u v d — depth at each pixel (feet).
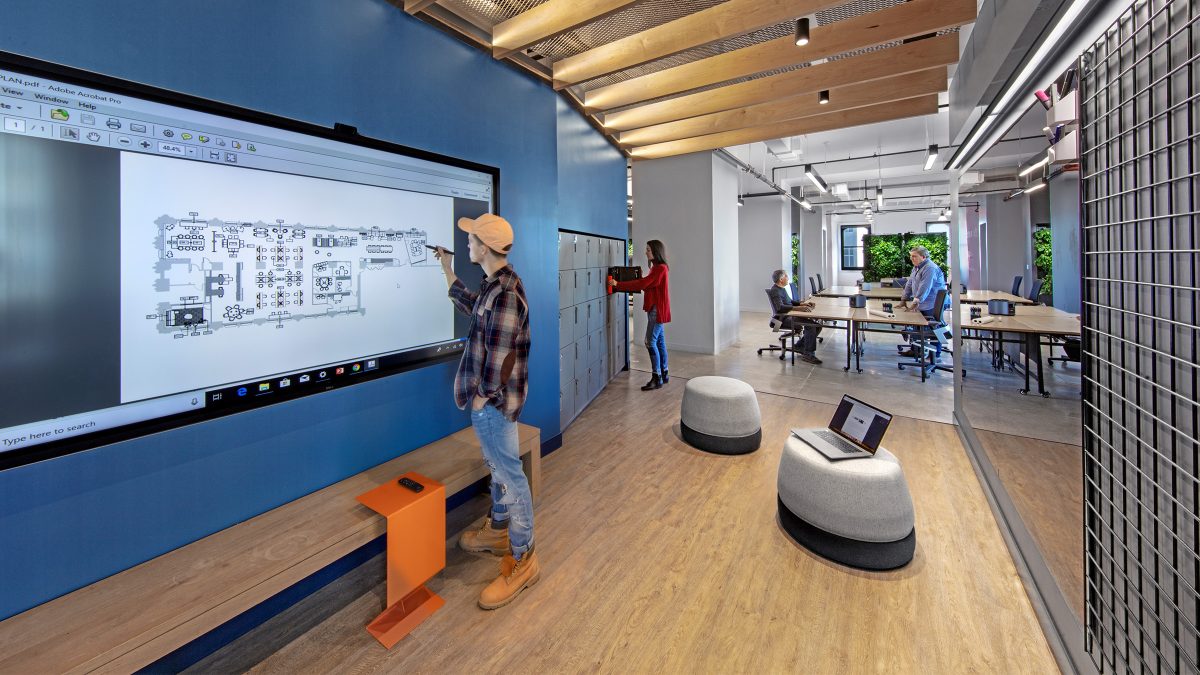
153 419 4.49
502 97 9.02
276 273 5.41
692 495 8.70
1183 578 3.08
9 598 3.85
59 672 3.29
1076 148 4.98
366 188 6.39
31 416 3.78
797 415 13.37
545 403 10.52
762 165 28.25
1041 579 5.61
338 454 6.35
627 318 19.66
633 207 24.07
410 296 7.05
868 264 57.16
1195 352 2.89
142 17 4.44
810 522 6.89
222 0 5.02
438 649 5.18
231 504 5.25
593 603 5.89
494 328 5.46
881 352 22.72
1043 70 5.79
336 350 6.08
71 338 3.97
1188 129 2.88
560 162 12.03
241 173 5.07
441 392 7.91
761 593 6.04
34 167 3.74
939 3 8.79
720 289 23.32
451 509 8.31
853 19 9.64
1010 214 13.67
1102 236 4.09
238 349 5.10
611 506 8.31
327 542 4.94
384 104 6.77
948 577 6.30
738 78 11.21
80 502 4.19
